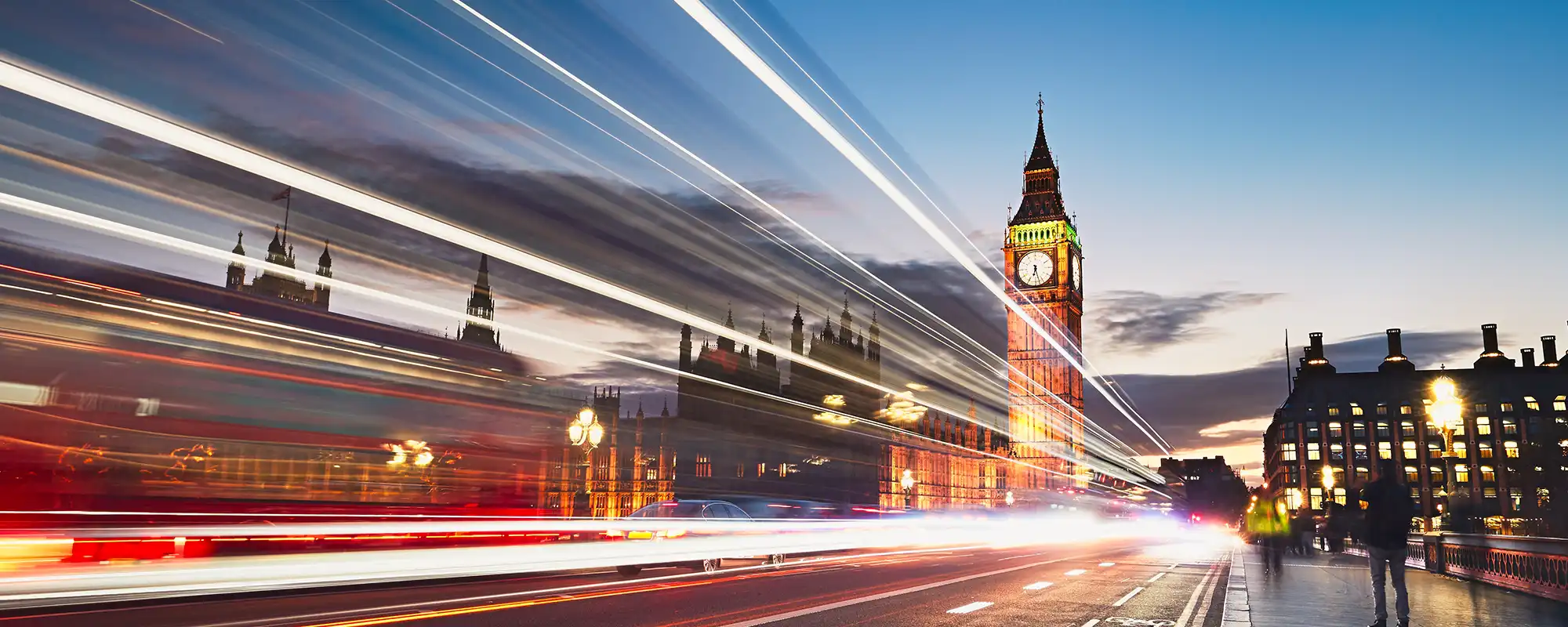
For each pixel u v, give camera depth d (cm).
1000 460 17888
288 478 4316
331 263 7050
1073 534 8644
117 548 1952
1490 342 14938
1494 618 1375
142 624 1152
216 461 3894
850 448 15625
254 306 5266
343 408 4878
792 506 2967
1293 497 14862
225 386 4050
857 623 1212
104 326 3631
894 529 3919
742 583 1864
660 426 15000
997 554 3469
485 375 6444
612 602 1453
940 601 1515
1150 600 1591
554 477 6944
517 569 1959
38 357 3275
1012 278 18938
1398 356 15125
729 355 16562
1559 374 13950
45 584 1527
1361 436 14712
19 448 3078
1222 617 1354
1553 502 8350
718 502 2439
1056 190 19350
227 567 1856
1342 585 1966
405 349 6047
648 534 2139
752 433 15938
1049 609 1422
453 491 5750
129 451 3453
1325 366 15212
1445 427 2381
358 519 2994
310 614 1262
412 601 1465
